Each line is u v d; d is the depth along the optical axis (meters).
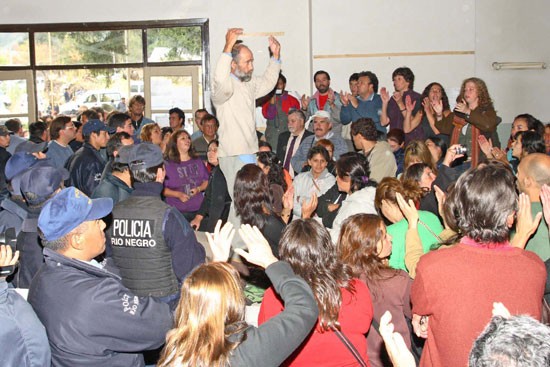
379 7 9.94
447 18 9.91
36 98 10.70
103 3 10.38
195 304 1.81
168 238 3.00
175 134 6.43
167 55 10.45
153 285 3.01
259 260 2.13
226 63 4.60
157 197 3.11
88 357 2.16
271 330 1.85
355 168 4.27
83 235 2.32
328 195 4.91
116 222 3.04
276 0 10.08
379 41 9.97
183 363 1.77
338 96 8.62
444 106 7.88
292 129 7.39
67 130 6.44
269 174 5.04
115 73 10.56
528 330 1.28
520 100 9.99
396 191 3.66
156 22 10.31
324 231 2.48
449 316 2.20
